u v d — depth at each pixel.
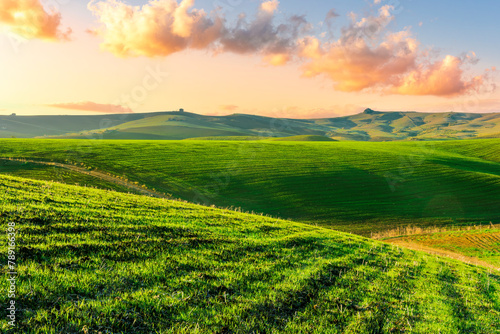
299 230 17.23
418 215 36.97
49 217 10.30
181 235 11.58
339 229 32.25
